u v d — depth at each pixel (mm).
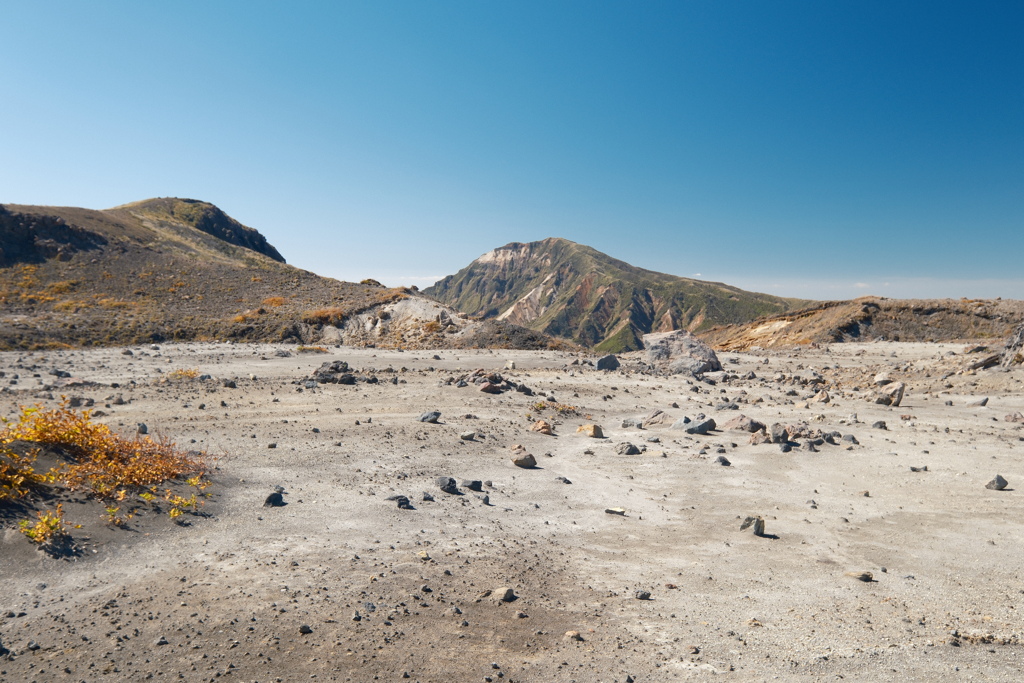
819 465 13266
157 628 5680
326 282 71125
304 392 20219
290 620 5934
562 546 8555
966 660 5570
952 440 15406
